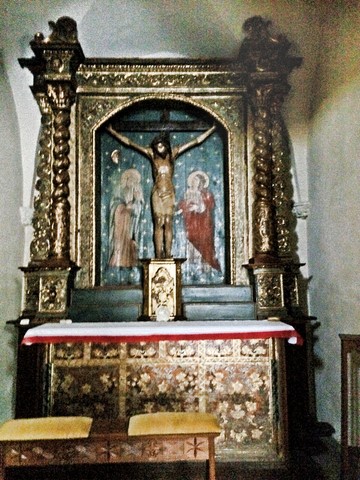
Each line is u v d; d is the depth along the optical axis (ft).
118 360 15.14
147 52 20.53
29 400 16.56
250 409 15.02
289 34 19.44
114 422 12.03
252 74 18.85
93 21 19.08
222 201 20.59
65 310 17.38
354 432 14.97
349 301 15.99
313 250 19.48
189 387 15.06
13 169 18.93
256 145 18.89
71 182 19.04
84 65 19.57
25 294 17.80
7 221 18.06
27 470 14.40
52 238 17.95
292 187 20.42
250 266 18.08
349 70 16.16
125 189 20.53
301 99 20.29
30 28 18.97
